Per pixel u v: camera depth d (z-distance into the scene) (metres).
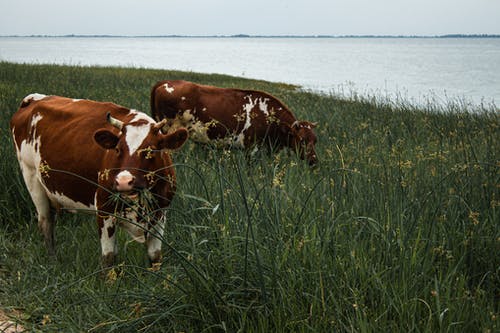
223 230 4.06
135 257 5.25
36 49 181.88
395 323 3.42
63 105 5.35
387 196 4.99
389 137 9.32
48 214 5.46
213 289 3.76
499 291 4.23
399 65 84.44
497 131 9.70
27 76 17.84
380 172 5.87
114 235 4.73
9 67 20.41
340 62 97.44
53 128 5.13
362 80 46.34
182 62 93.31
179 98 8.84
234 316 3.73
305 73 58.81
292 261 3.92
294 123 8.59
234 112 8.72
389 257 4.06
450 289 3.79
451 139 9.26
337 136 9.59
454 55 146.62
